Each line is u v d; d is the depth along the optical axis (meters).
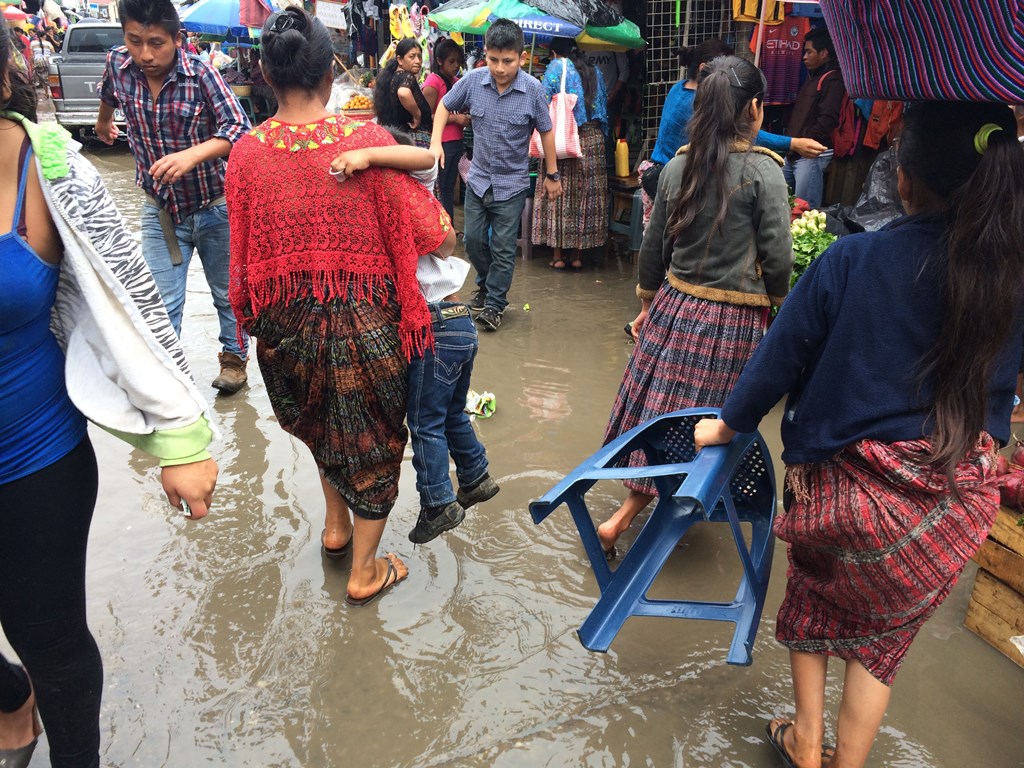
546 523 3.22
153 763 2.14
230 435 3.93
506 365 4.80
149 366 1.67
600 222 6.55
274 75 2.28
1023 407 3.64
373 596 2.76
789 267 2.70
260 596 2.79
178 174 3.58
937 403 1.65
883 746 2.19
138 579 2.87
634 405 2.93
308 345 2.39
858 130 6.26
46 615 1.69
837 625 1.91
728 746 2.21
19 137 1.49
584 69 6.29
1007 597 2.49
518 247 7.27
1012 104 1.42
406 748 2.19
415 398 2.56
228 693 2.37
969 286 1.55
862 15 1.51
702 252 2.78
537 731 2.24
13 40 1.49
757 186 2.65
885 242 1.67
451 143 6.74
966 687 2.40
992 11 1.34
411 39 6.55
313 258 2.33
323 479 2.89
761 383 1.83
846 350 1.71
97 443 3.87
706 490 1.87
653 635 2.62
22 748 2.04
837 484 1.78
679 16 6.51
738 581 2.90
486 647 2.56
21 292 1.49
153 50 3.63
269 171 2.30
